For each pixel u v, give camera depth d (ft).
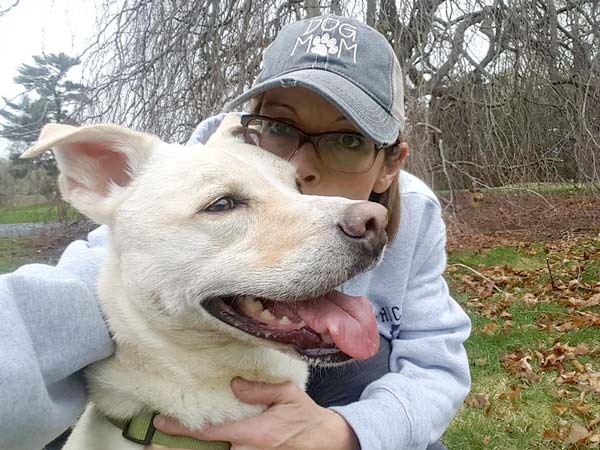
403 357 1.73
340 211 1.24
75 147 1.42
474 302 4.77
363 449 1.36
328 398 1.81
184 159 1.39
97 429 1.35
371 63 1.56
